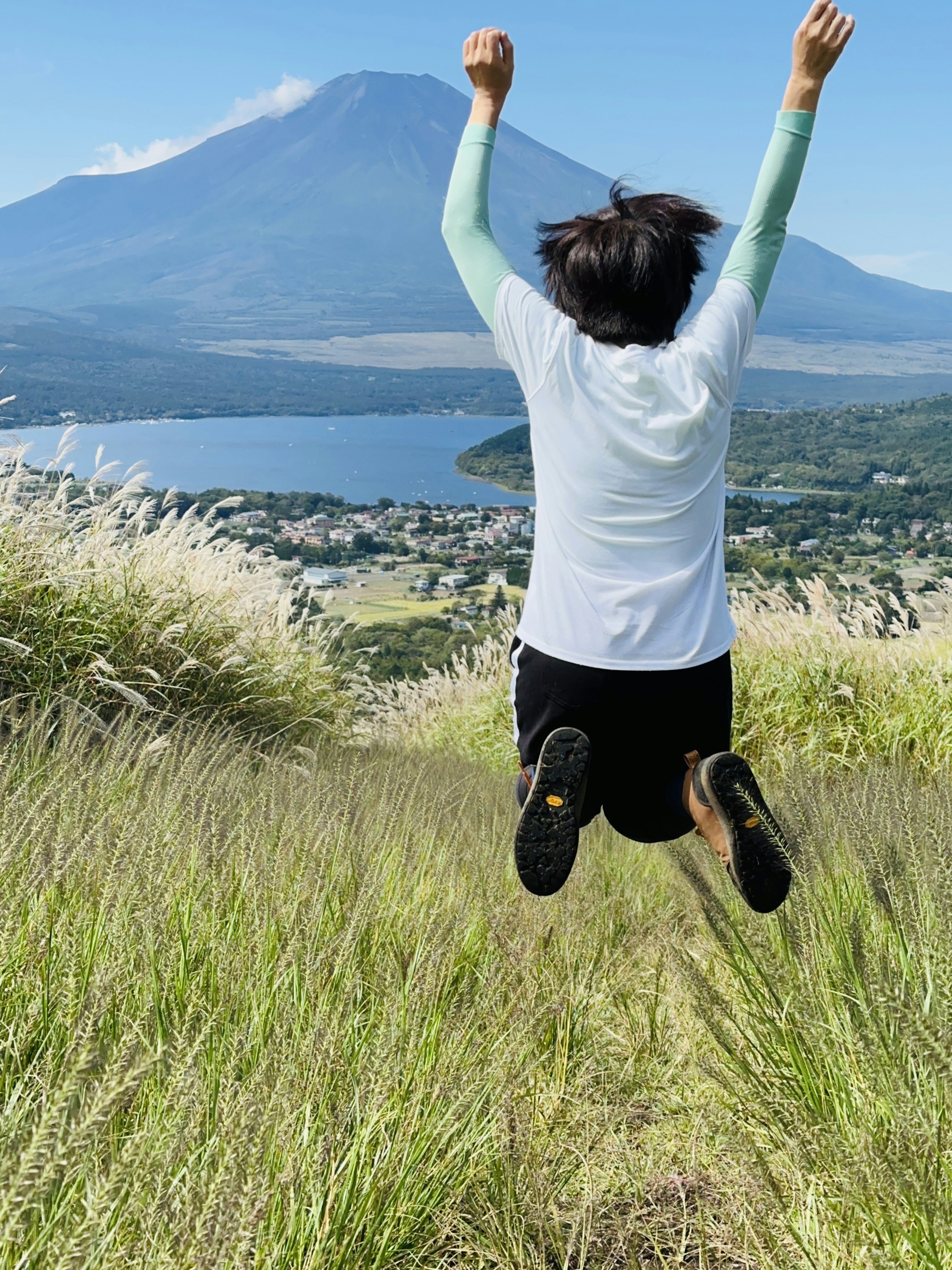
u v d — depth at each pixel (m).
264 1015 2.13
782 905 2.43
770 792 3.92
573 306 2.05
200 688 6.59
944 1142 1.71
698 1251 2.04
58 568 5.76
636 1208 2.18
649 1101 2.79
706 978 2.74
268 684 7.31
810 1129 1.95
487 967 2.98
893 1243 1.66
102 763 3.84
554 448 1.97
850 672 8.26
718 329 2.00
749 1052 2.51
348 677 9.08
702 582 1.95
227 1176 1.33
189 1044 1.81
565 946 3.45
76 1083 1.08
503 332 2.06
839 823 3.12
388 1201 1.89
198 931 2.44
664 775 1.99
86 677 5.52
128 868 2.36
